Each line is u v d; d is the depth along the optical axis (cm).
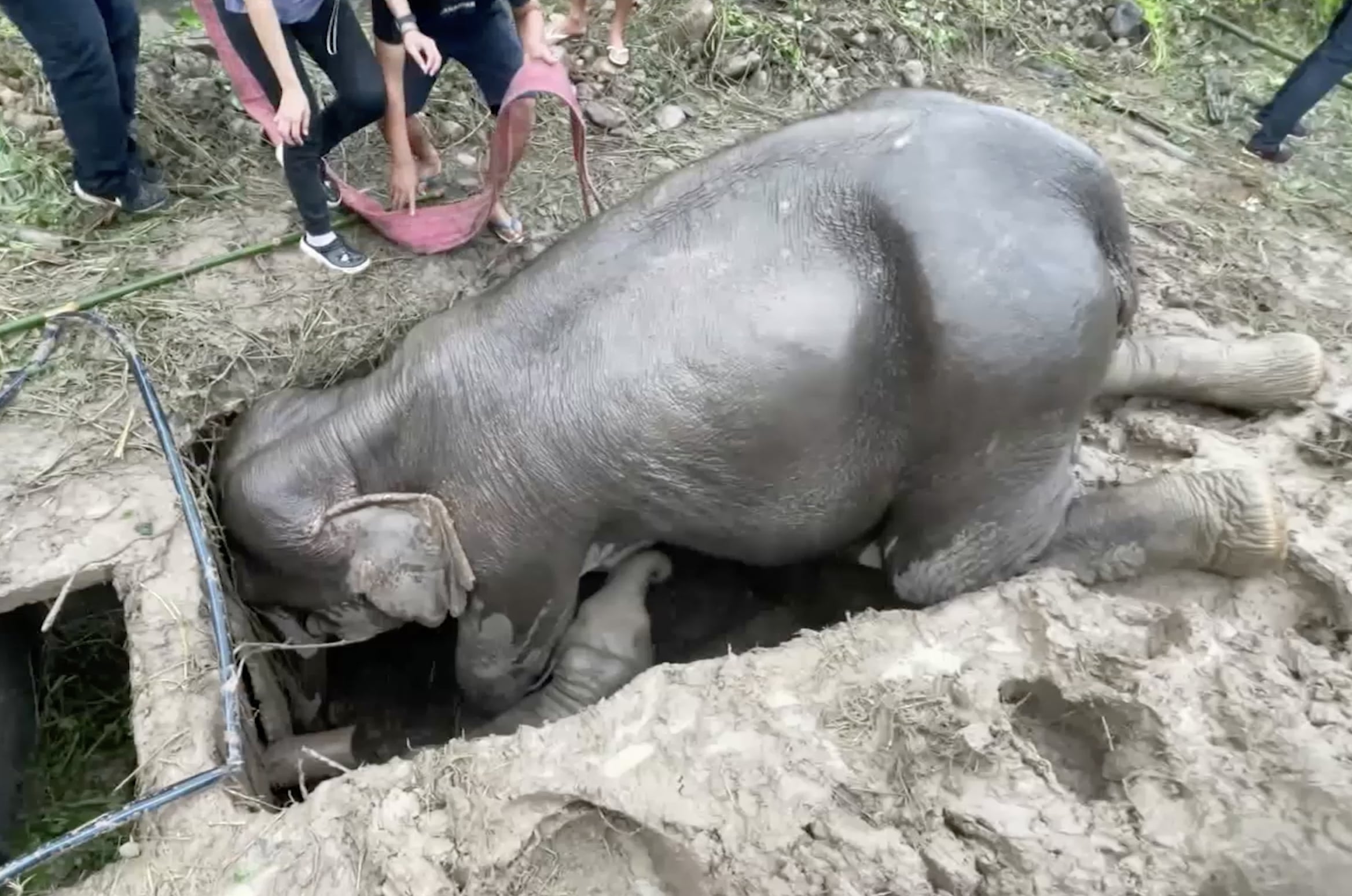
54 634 365
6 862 313
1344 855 253
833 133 304
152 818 268
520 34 387
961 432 296
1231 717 278
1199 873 255
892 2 609
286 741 337
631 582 368
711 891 252
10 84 463
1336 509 351
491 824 260
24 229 416
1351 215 534
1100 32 642
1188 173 550
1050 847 256
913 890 248
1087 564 330
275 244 423
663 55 555
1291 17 685
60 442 346
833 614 392
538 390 309
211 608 301
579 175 428
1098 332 294
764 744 272
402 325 409
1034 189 294
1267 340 392
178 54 500
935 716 273
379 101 389
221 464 345
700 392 294
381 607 328
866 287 294
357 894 252
